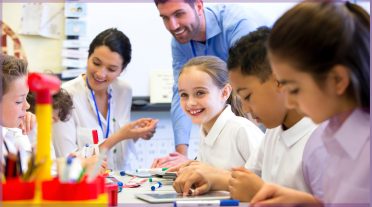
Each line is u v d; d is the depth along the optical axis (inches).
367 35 28.7
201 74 58.9
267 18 100.0
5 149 41.6
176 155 69.4
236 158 56.4
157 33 101.7
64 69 99.7
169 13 74.3
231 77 41.1
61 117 75.7
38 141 27.7
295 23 28.8
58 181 26.6
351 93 28.9
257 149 49.1
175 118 82.0
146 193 44.9
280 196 33.8
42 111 27.6
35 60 98.8
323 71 28.1
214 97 59.2
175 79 83.4
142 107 100.9
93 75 80.1
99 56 78.8
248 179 39.4
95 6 100.3
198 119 59.4
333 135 31.1
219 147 57.7
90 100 81.5
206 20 78.8
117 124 85.7
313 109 29.2
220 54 81.1
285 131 42.1
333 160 32.1
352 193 29.5
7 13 97.4
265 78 39.0
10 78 53.9
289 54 28.6
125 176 59.1
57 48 99.5
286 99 31.0
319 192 36.9
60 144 76.9
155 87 101.3
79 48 100.0
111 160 80.7
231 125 57.7
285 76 29.5
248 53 39.6
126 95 87.4
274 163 43.5
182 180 44.2
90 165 28.5
